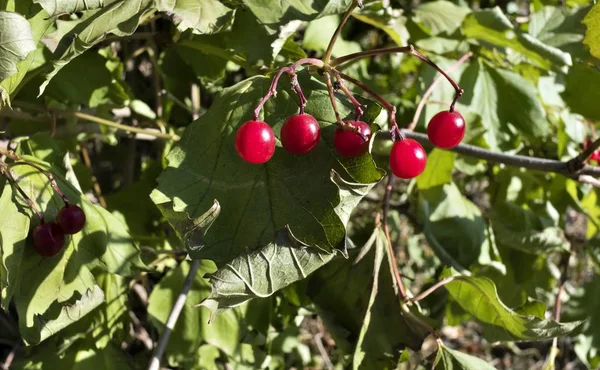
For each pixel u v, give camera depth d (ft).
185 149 0.93
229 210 0.91
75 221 0.97
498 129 1.29
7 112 1.11
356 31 1.41
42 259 0.99
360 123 0.88
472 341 2.57
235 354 1.21
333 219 0.89
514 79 1.29
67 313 1.02
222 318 1.21
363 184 0.88
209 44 1.13
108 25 0.93
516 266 1.40
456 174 1.63
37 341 1.00
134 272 1.03
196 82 1.32
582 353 1.44
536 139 1.31
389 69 1.60
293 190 0.91
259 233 0.90
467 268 1.28
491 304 1.10
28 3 0.94
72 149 1.25
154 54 1.30
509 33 1.22
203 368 1.22
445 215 1.28
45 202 1.00
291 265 0.89
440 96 1.27
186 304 1.20
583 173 1.11
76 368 1.17
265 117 0.94
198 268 1.20
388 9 1.15
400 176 0.92
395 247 1.58
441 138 0.94
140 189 1.30
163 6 0.95
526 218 1.33
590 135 1.52
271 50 1.05
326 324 1.14
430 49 1.26
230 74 1.44
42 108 1.14
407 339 1.11
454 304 1.37
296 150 0.87
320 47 1.24
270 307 1.21
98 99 1.13
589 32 1.06
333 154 0.91
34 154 1.05
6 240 0.96
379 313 1.12
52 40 0.95
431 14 1.27
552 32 1.33
